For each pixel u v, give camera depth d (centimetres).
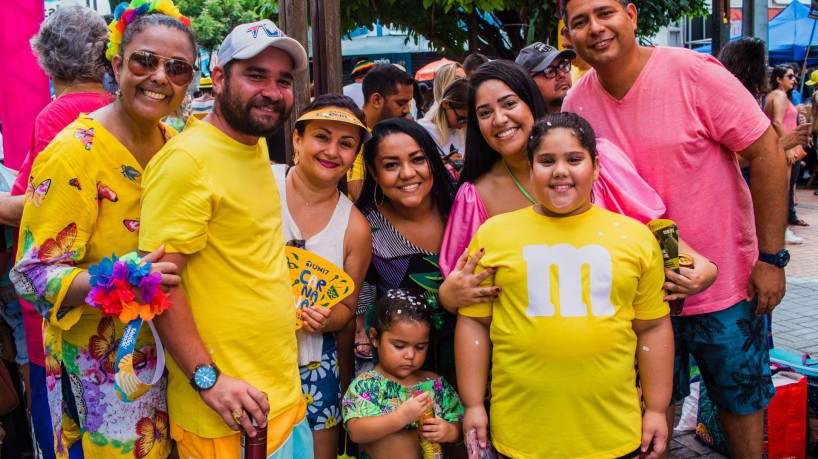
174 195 191
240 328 205
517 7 586
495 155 277
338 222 270
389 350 261
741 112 249
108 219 210
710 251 261
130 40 204
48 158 199
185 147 194
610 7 250
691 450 350
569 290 219
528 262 223
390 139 268
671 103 256
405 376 264
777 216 259
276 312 213
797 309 583
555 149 217
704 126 255
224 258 202
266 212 214
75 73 263
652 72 259
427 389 267
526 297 222
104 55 258
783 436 326
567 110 290
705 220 259
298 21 311
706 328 267
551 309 219
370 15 575
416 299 264
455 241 268
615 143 271
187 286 200
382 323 261
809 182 1255
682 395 286
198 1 1562
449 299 241
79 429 225
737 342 267
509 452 228
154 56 202
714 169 258
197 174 192
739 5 1705
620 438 221
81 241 204
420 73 1057
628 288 220
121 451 215
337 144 258
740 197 268
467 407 238
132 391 192
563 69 394
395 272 286
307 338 262
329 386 269
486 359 241
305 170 263
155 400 220
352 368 294
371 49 1236
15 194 261
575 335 216
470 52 628
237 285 204
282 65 204
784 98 724
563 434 220
